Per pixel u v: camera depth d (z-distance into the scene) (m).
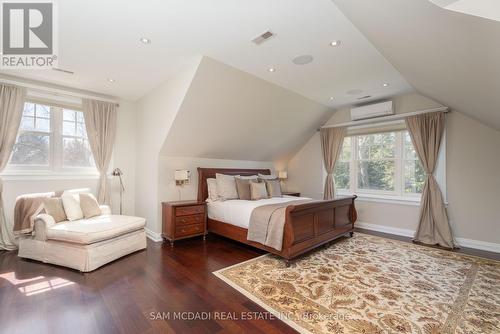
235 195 3.99
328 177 4.97
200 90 3.11
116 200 4.18
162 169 3.81
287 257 2.69
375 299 2.04
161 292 2.13
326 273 2.54
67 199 3.05
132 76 3.31
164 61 2.86
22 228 2.77
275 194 4.45
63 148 3.70
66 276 2.43
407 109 3.98
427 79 2.58
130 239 3.06
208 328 1.65
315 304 1.96
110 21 2.08
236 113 3.77
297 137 5.16
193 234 3.68
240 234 3.31
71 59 2.80
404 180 4.13
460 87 2.22
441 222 3.51
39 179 3.43
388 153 4.33
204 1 1.83
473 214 3.39
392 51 2.23
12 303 1.94
